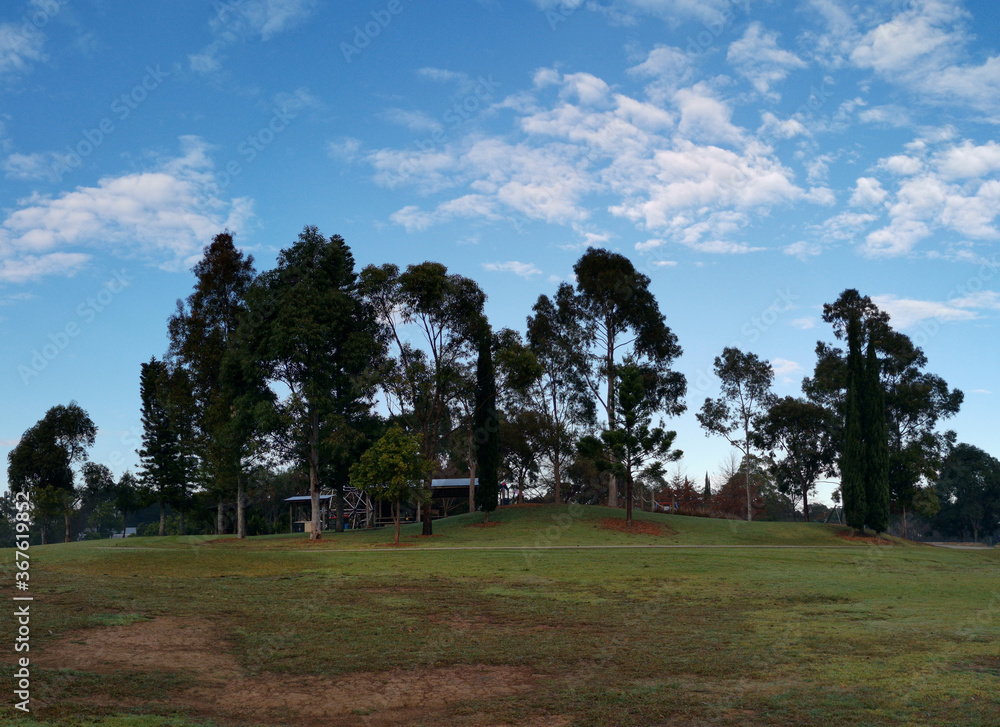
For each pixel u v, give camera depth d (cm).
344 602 2069
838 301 6869
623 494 8644
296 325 4384
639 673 1345
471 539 4409
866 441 5403
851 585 2505
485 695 1223
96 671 1279
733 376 6762
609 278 5722
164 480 6406
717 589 2392
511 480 7994
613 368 5847
